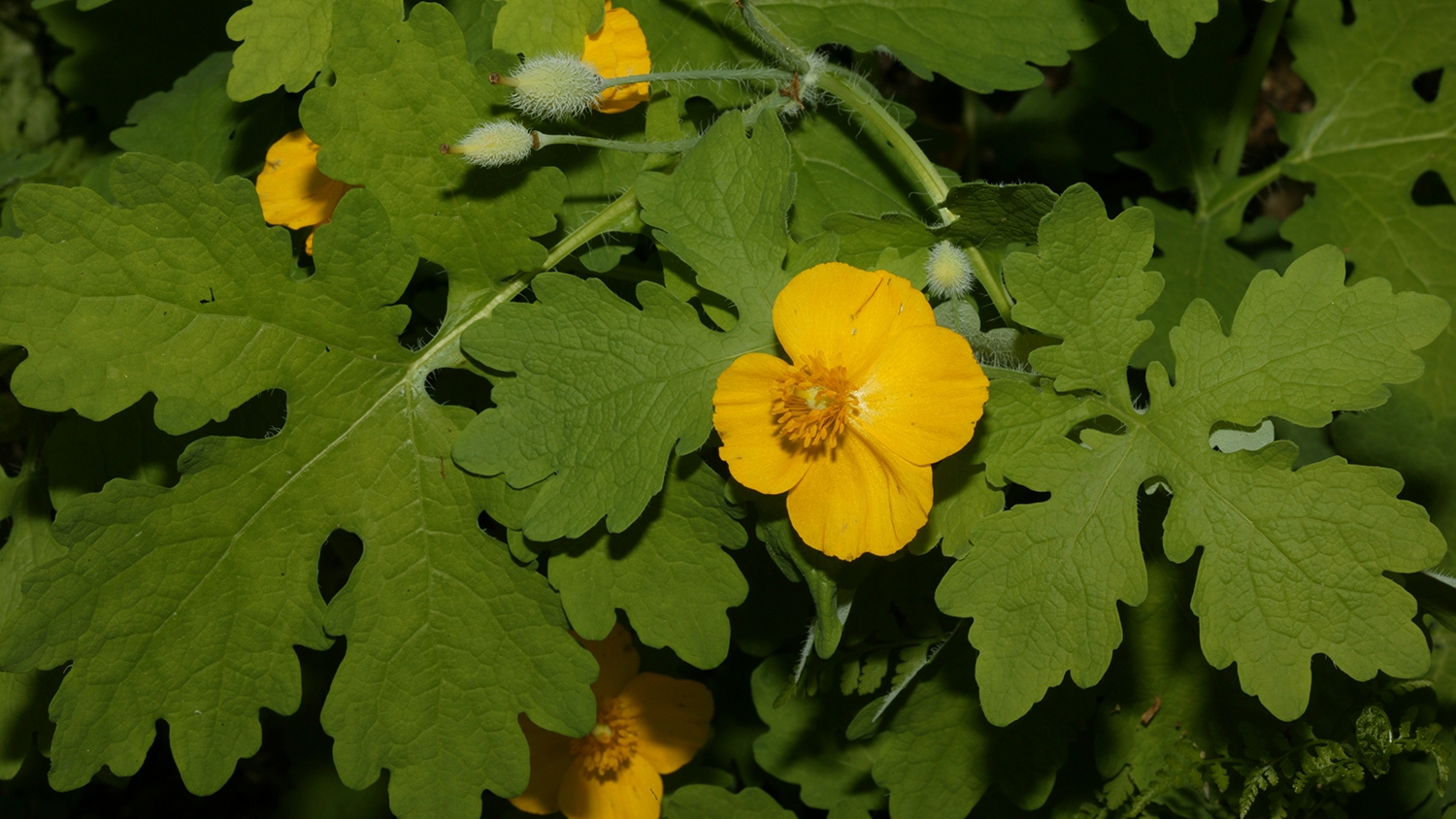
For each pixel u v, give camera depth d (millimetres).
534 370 496
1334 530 486
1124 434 498
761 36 527
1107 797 567
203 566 503
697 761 625
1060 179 664
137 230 493
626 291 569
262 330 504
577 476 495
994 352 522
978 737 562
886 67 706
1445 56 614
